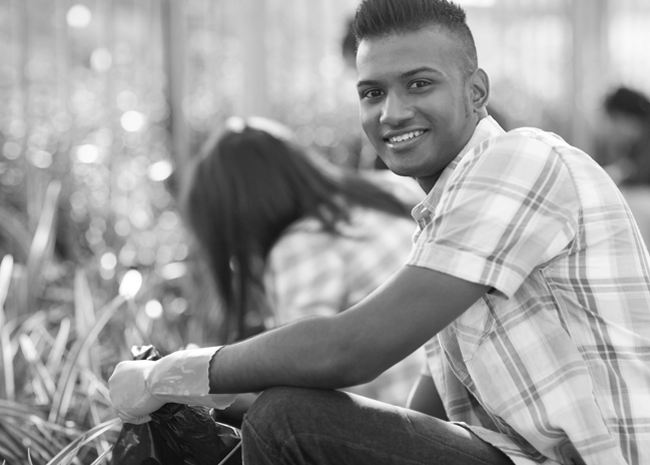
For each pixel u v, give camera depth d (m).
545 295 1.33
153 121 4.02
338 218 2.27
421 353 2.23
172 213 3.84
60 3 3.80
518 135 1.33
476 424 1.54
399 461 1.29
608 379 1.31
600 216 1.33
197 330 2.83
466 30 1.40
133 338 2.42
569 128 4.99
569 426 1.29
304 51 4.43
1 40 3.69
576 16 4.96
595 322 1.32
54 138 3.74
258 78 4.26
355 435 1.29
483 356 1.35
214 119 4.19
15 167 3.66
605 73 5.08
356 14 1.41
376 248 2.24
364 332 1.25
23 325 2.51
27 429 1.96
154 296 3.17
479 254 1.26
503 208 1.27
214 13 4.21
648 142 3.57
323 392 1.31
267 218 2.29
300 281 2.17
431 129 1.37
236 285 2.34
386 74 1.36
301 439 1.28
